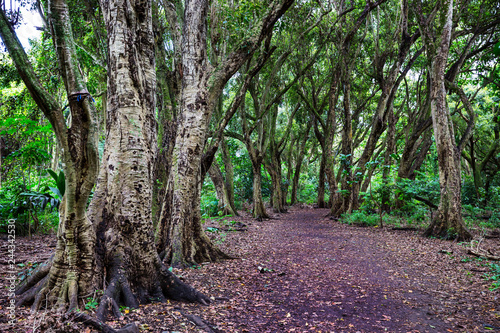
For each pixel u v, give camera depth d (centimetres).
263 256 755
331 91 1719
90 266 374
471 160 1900
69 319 309
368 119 2381
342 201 1645
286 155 3047
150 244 424
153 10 893
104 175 412
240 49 648
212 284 521
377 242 949
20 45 314
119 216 404
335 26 1523
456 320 403
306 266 671
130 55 412
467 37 1619
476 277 582
